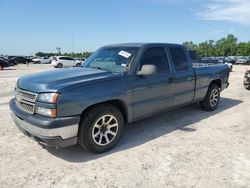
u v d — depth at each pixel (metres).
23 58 51.38
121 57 4.50
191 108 6.79
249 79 10.03
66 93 3.39
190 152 3.97
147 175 3.29
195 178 3.22
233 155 3.87
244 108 6.89
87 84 3.63
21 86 3.84
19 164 3.58
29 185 3.07
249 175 3.29
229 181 3.15
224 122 5.54
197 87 5.74
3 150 4.02
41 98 3.42
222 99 8.21
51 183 3.11
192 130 5.00
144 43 4.79
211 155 3.87
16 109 3.90
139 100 4.33
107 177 3.25
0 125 5.24
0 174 3.31
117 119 4.03
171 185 3.07
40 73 4.27
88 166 3.53
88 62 5.03
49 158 3.77
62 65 31.92
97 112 3.73
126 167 3.50
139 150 4.05
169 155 3.86
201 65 6.28
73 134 3.51
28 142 4.34
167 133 4.82
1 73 20.38
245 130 5.02
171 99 5.02
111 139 4.02
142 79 4.35
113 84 3.91
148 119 5.73
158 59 4.80
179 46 5.44
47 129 3.32
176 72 5.10
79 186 3.05
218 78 6.48
